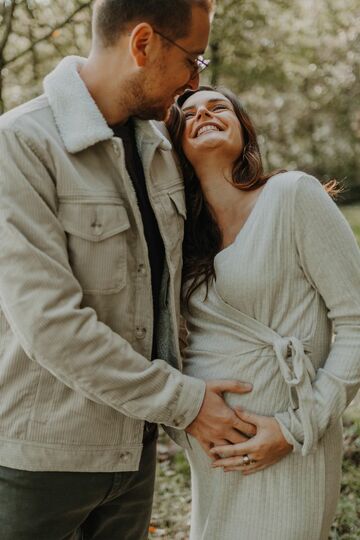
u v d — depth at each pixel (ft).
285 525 5.88
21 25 16.71
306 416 5.69
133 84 5.58
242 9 25.57
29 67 17.52
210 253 6.31
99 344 5.27
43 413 5.49
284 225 5.81
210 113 6.25
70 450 5.53
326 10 28.94
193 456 6.33
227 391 5.91
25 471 5.50
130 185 5.66
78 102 5.52
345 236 5.78
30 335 5.14
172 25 5.41
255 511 5.96
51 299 5.11
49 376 5.49
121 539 6.57
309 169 50.01
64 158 5.37
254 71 27.81
